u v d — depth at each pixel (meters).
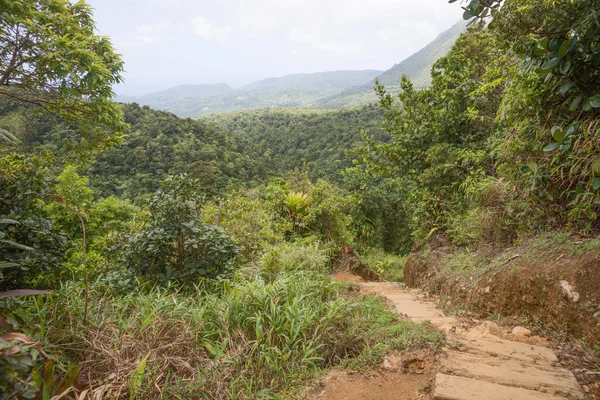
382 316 3.89
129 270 4.60
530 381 2.27
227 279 4.53
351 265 9.16
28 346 1.60
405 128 8.54
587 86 2.99
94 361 2.58
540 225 3.98
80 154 7.37
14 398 1.53
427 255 6.58
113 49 6.76
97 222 17.72
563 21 2.93
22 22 5.16
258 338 2.95
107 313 3.18
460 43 8.26
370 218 18.97
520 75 3.73
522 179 4.05
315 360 3.19
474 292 4.09
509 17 3.12
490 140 5.73
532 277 3.25
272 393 2.66
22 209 4.19
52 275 4.27
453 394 2.17
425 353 2.84
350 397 2.51
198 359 2.82
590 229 3.26
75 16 6.43
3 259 3.77
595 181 2.93
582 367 2.43
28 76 6.05
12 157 4.26
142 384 2.39
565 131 3.37
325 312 3.81
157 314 3.14
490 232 5.08
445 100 7.85
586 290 2.73
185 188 4.91
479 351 2.74
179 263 4.89
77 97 6.38
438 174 7.06
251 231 8.08
